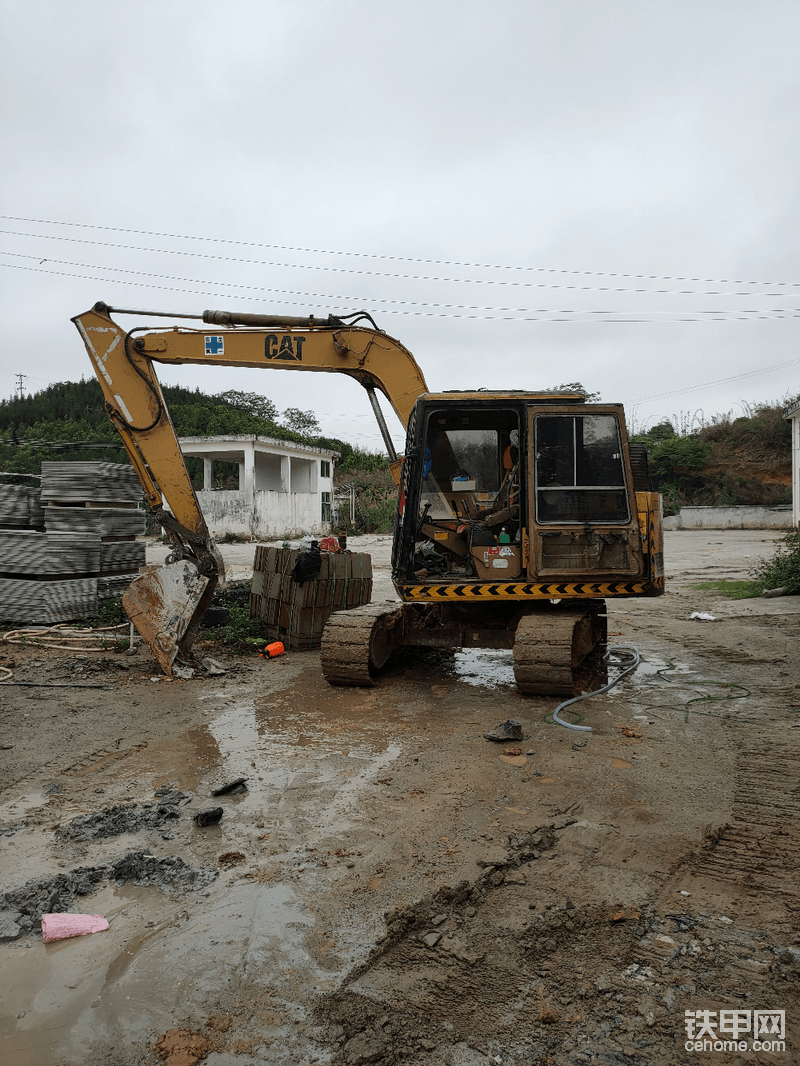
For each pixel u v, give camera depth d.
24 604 9.95
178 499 8.01
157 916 3.21
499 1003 2.67
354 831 4.00
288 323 8.09
